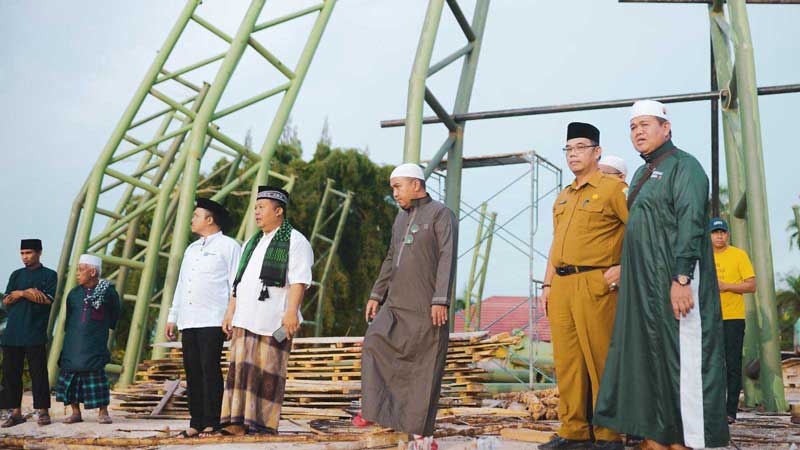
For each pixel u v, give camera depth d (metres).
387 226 40.19
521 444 5.59
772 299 10.08
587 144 5.14
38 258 8.45
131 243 18.58
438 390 5.08
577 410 5.05
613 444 4.94
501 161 18.88
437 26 11.84
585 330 4.95
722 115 12.44
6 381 8.18
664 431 4.05
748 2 12.16
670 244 4.22
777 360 10.04
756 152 10.23
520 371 19.41
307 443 5.63
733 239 12.00
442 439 6.11
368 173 39.53
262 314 6.05
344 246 39.28
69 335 8.02
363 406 4.97
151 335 33.56
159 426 7.72
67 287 13.46
